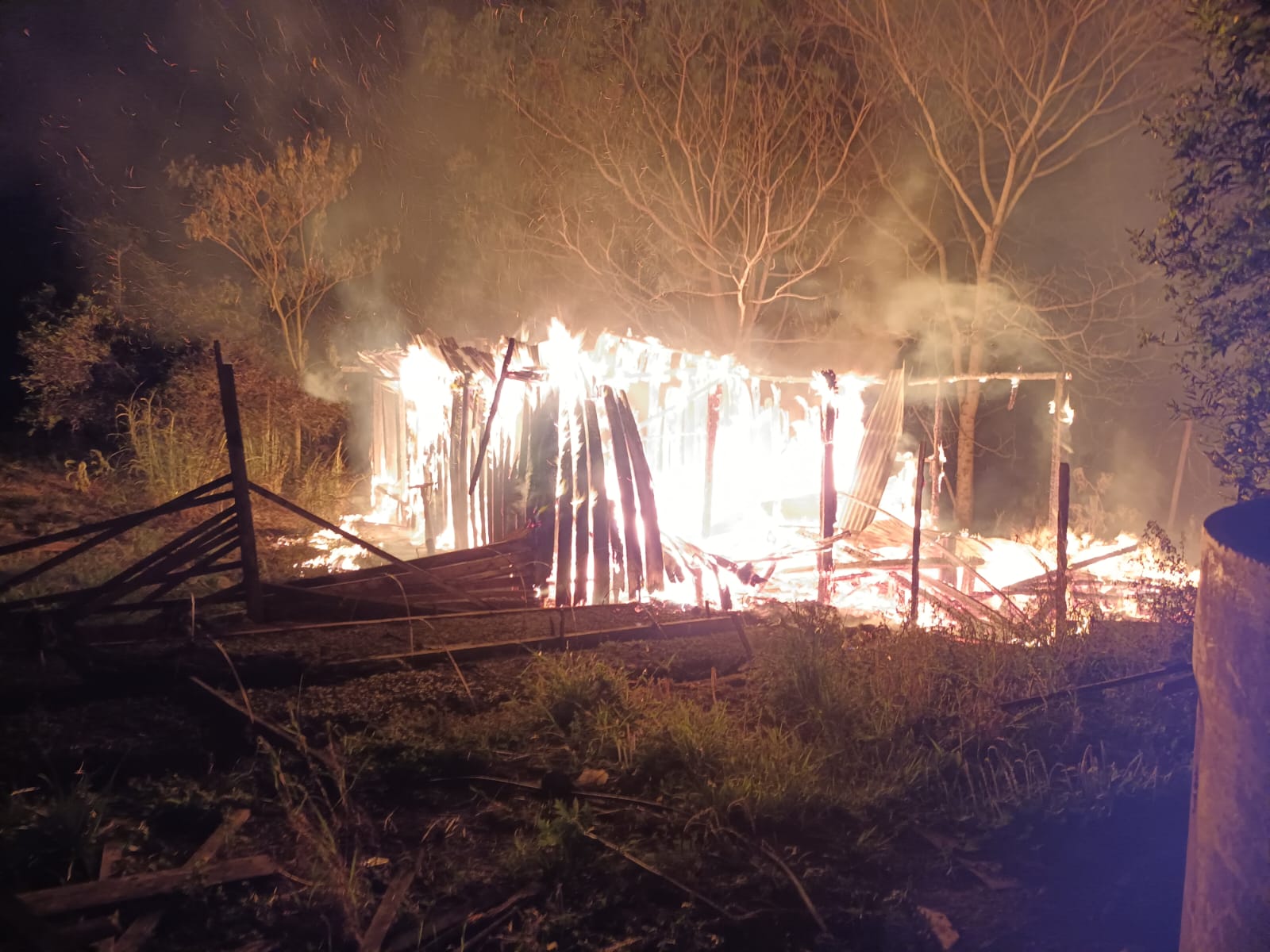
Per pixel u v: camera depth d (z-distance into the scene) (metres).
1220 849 2.20
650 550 7.90
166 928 3.52
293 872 3.89
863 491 10.23
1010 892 4.01
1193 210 5.11
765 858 4.18
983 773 4.92
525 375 8.59
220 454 12.75
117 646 5.88
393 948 3.46
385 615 6.93
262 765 4.72
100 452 12.61
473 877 3.93
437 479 10.89
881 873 4.16
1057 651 6.52
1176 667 6.06
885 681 5.90
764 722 5.61
